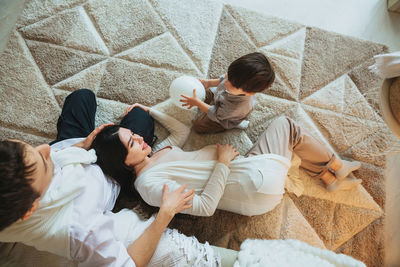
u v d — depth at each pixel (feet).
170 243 2.72
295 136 3.37
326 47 4.36
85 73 4.10
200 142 4.03
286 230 3.70
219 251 2.92
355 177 3.89
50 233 2.24
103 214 2.76
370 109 4.12
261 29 4.37
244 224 3.70
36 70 4.07
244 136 4.01
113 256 2.33
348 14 4.56
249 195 3.01
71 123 3.43
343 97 4.19
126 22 4.29
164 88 4.14
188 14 4.36
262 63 2.74
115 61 4.16
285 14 4.52
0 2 4.22
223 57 4.25
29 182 1.93
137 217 2.93
